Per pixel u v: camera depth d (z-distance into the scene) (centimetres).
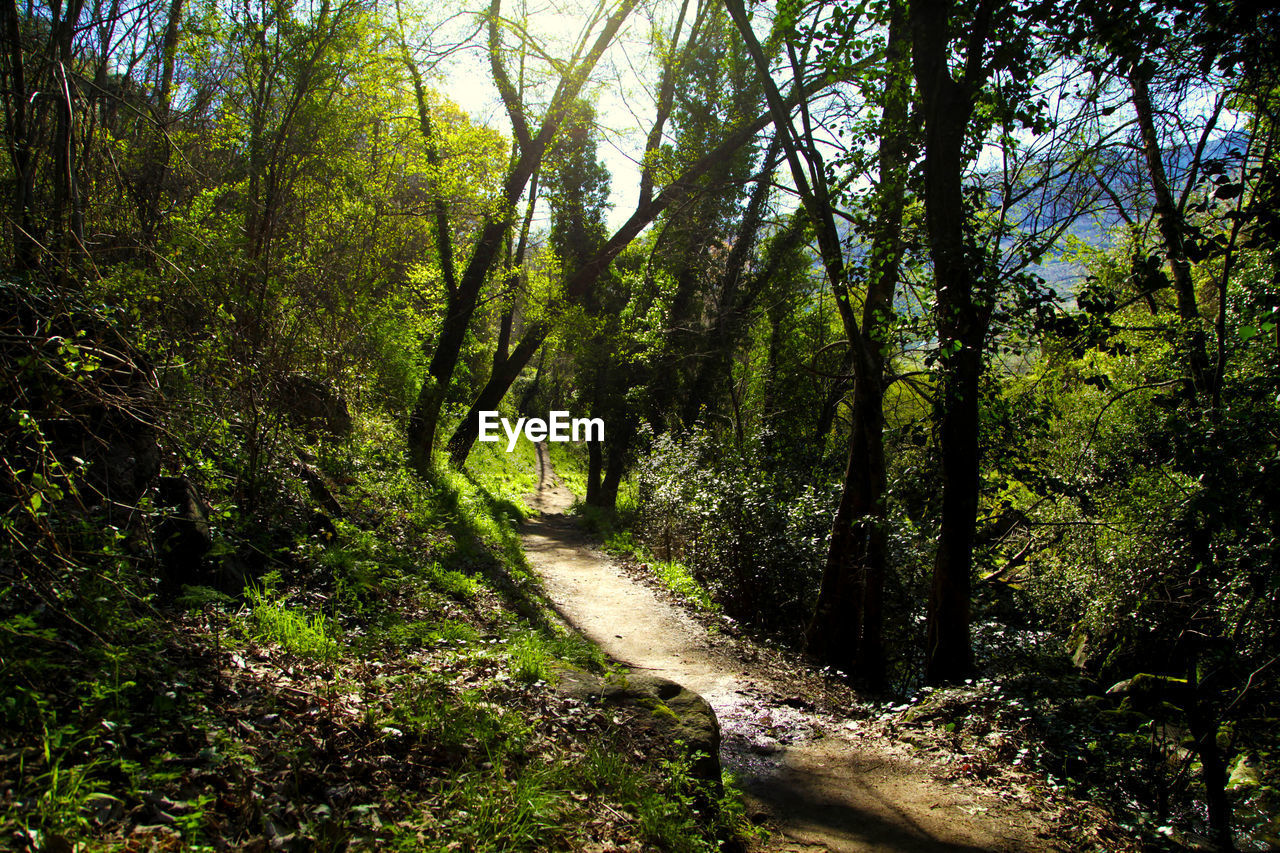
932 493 974
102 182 659
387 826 318
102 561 419
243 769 319
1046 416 877
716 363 2228
